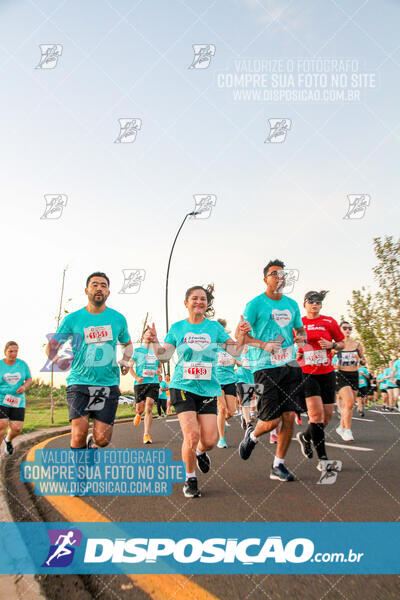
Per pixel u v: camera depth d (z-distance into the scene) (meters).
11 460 5.43
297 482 3.78
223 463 4.85
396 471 4.04
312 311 4.90
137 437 7.57
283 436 3.92
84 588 1.95
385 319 13.92
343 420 6.29
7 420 5.79
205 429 3.89
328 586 1.92
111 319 4.26
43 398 9.71
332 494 3.30
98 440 4.10
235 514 2.91
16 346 5.88
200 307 3.93
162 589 1.93
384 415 10.98
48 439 7.31
